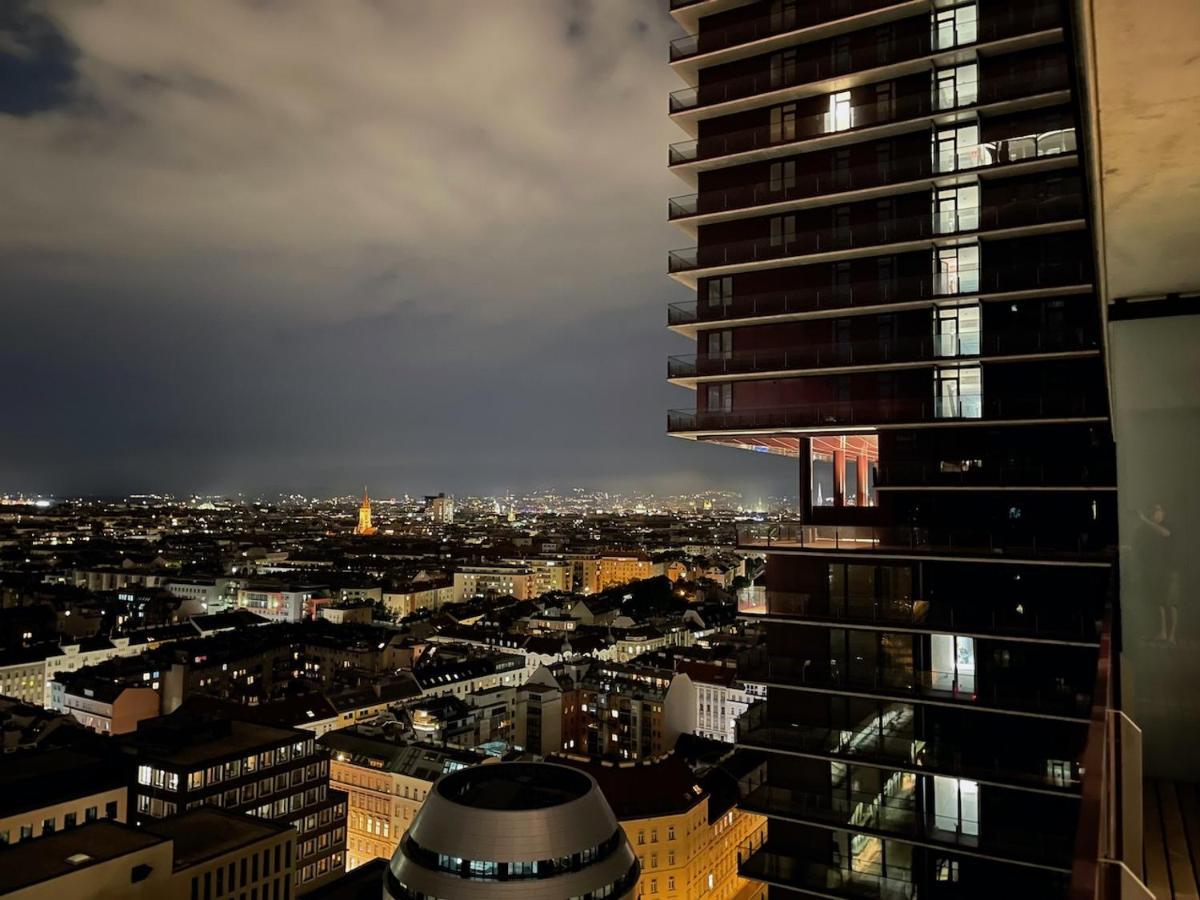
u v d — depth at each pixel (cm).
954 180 4456
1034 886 4066
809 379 4819
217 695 18488
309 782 10969
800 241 4800
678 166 5128
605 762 11206
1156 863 1248
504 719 16075
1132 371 1775
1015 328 4409
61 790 8656
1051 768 4094
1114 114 851
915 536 4453
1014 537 4416
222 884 7456
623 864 5691
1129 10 661
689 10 5072
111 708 16088
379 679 18200
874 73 4619
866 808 4384
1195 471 1739
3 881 6003
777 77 4900
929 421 4466
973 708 4153
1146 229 1247
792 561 4712
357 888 7625
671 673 17338
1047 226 4234
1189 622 1730
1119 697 1477
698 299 5147
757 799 4569
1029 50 4366
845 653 4522
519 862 5253
